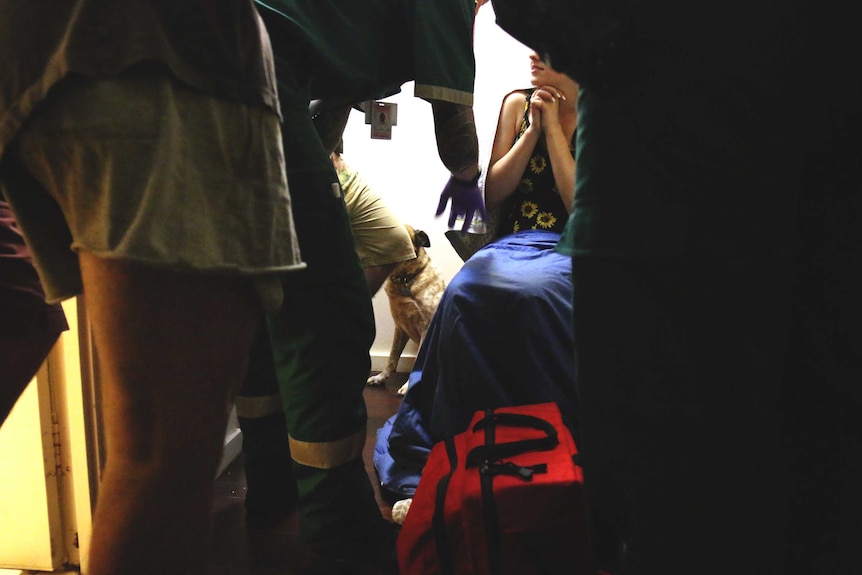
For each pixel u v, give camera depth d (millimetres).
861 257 479
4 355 750
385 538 1203
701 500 508
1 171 575
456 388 1378
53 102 522
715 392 498
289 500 1447
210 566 1204
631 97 509
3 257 738
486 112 2701
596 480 578
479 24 2662
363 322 1094
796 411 511
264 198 585
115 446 531
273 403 1387
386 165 2928
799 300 508
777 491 502
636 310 525
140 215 499
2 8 541
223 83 560
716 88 481
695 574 517
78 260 635
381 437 1828
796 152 484
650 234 503
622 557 577
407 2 1090
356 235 2346
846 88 479
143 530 515
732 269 488
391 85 1206
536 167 1555
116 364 521
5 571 1202
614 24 487
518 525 922
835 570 490
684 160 493
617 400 543
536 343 1336
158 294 521
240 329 585
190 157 537
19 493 1185
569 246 573
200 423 549
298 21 971
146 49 517
